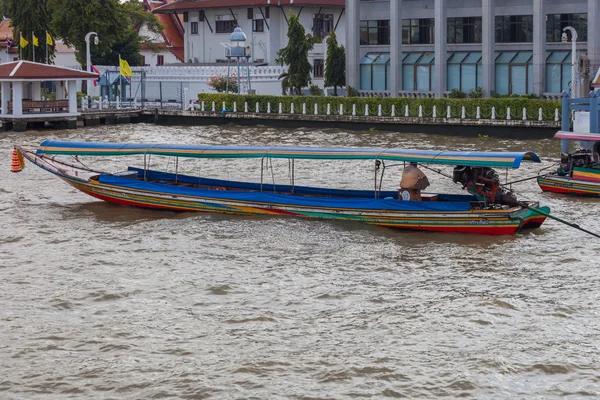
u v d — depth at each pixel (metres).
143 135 68.44
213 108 78.62
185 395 19.34
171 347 21.64
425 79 77.19
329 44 81.75
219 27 101.56
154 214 35.38
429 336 22.16
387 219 32.22
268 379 19.98
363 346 21.59
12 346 21.73
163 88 93.44
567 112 45.28
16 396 19.36
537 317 23.28
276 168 46.84
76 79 75.25
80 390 19.62
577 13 69.62
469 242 30.44
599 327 22.56
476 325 22.81
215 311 23.98
